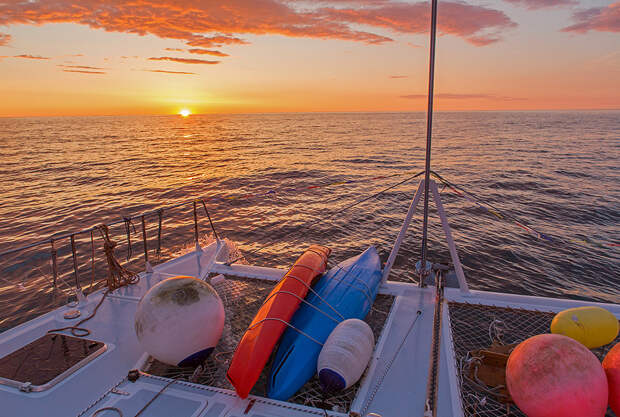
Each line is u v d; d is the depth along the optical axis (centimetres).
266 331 397
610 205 1916
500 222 1666
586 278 1113
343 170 3234
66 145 6141
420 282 574
